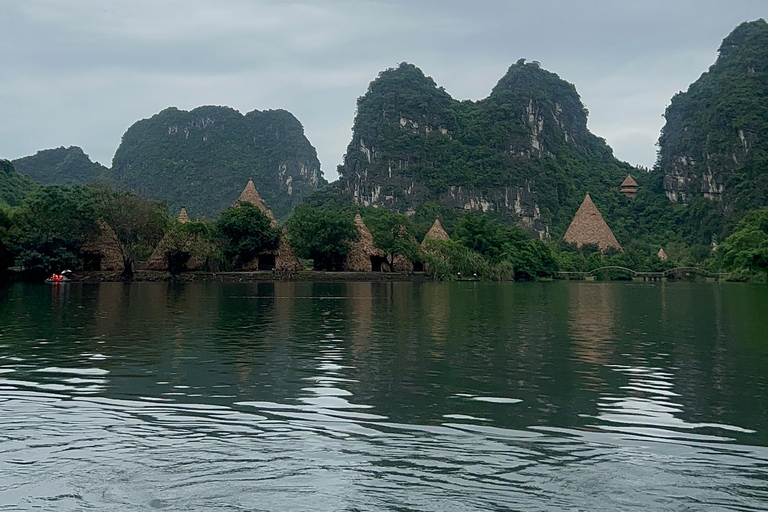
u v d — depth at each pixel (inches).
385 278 2501.2
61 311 959.6
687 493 260.5
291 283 2081.7
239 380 456.1
